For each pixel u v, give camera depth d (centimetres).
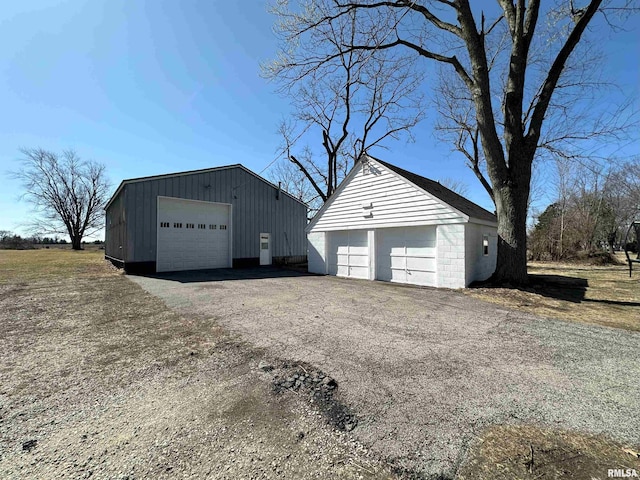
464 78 872
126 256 1222
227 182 1559
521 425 216
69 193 3844
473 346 380
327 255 1270
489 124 823
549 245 1964
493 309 590
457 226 853
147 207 1274
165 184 1329
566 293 768
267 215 1750
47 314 557
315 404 245
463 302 658
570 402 248
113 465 177
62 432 211
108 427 216
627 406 242
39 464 179
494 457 183
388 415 229
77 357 350
